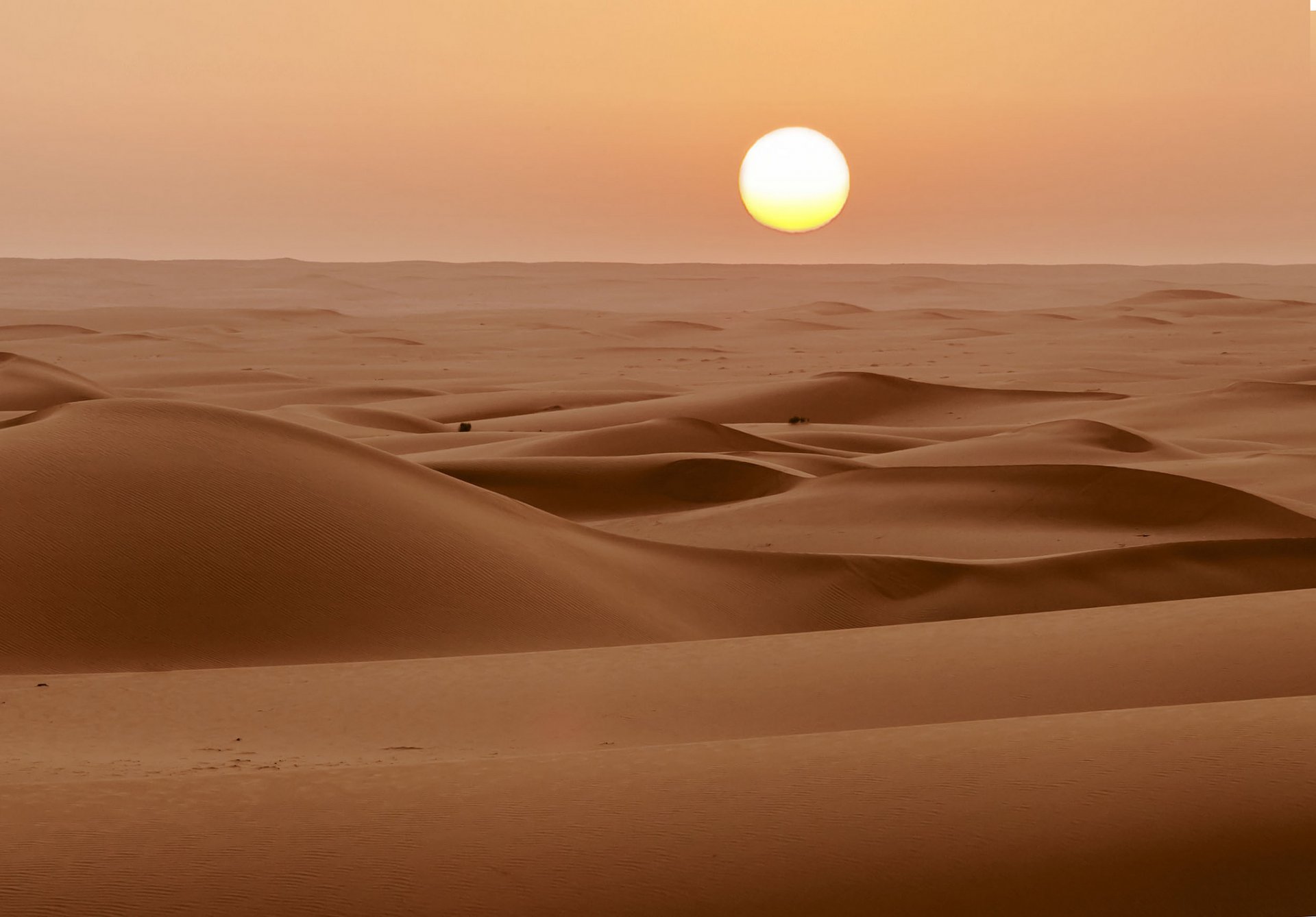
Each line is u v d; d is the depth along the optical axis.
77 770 15.56
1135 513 49.59
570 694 21.67
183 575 28.80
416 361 173.88
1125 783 12.63
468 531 34.53
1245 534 46.97
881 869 11.08
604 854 11.29
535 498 56.25
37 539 28.81
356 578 30.42
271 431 36.75
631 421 97.94
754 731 19.69
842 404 103.56
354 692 21.70
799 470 62.53
